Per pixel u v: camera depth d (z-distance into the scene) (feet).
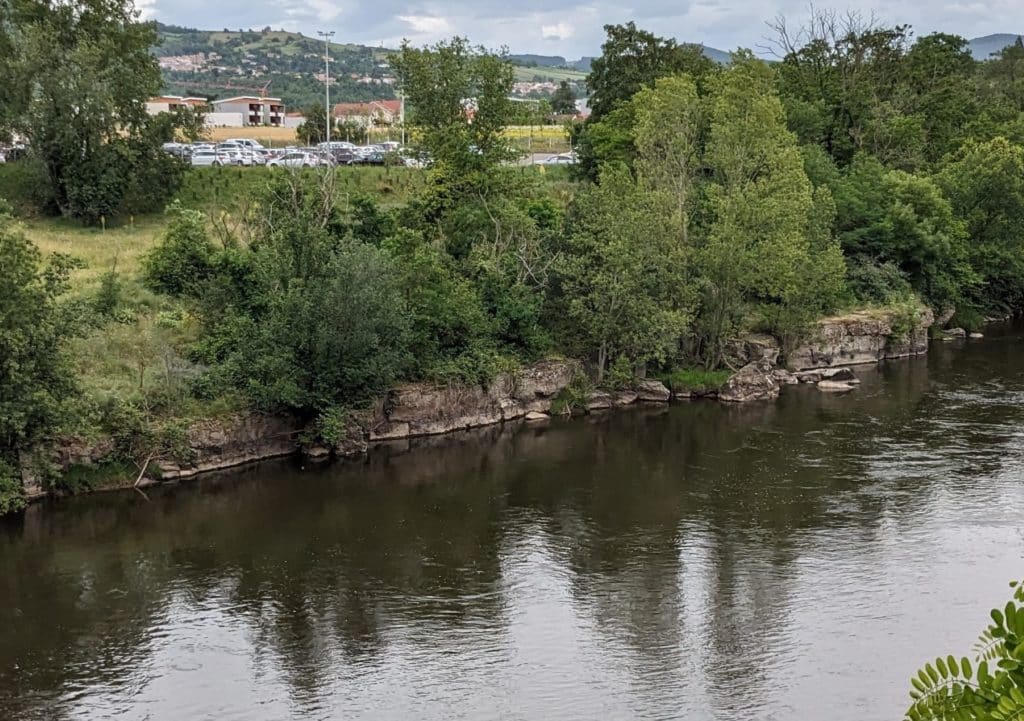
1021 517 140.77
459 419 191.72
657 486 157.99
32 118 237.86
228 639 107.96
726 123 229.25
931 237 268.21
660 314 203.72
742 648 106.42
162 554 130.21
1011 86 480.23
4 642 106.11
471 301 195.52
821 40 345.31
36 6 252.62
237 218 234.58
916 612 113.39
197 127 276.00
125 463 153.89
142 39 265.34
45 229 239.71
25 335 134.31
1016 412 197.26
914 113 355.77
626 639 108.78
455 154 243.19
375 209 218.18
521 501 151.94
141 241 232.73
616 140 291.58
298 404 165.89
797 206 218.79
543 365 203.62
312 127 407.64
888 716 93.40
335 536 137.28
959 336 282.56
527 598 118.62
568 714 94.07
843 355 244.42
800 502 149.07
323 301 166.30
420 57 254.68
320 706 95.20
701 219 231.30
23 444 138.10
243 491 154.71
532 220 217.77
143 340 172.55
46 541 133.28
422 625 111.75
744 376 214.90
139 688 97.76
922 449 173.78
